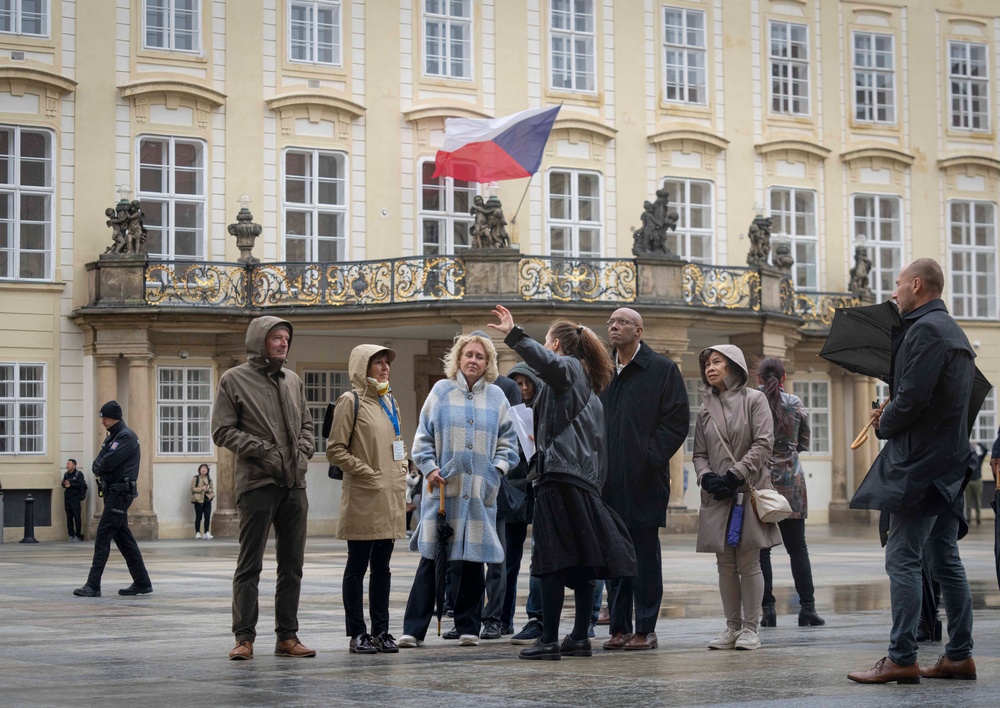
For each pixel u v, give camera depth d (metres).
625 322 8.97
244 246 27.59
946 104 35.06
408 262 26.73
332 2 29.27
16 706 6.12
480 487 8.82
